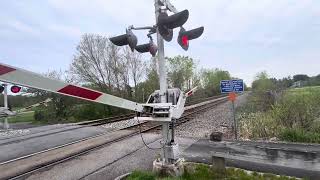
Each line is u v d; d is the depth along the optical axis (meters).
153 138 10.44
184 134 11.12
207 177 5.57
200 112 20.03
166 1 5.07
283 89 16.98
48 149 9.30
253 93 26.50
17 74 2.50
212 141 9.11
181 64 38.94
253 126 11.84
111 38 4.89
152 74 31.70
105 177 6.12
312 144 8.41
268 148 7.93
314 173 5.81
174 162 5.45
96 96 3.76
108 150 8.62
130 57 30.11
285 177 5.53
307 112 10.96
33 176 6.41
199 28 5.07
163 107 4.74
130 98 29.62
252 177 5.58
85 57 28.33
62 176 6.32
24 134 13.16
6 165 7.43
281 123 11.38
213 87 62.88
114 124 15.88
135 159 7.45
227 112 19.75
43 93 25.97
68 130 14.05
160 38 5.15
